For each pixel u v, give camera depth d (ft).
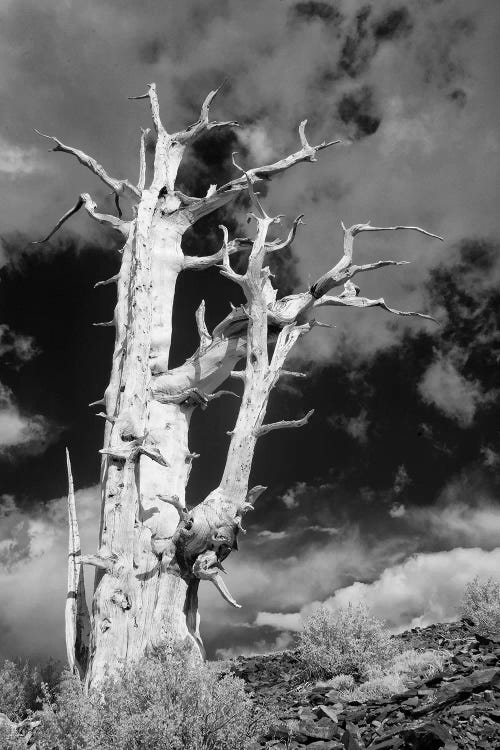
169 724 18.95
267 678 33.83
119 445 37.19
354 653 31.91
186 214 45.96
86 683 32.55
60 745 19.51
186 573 35.53
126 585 34.68
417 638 36.65
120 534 35.68
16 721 28.94
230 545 35.60
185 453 41.37
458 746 18.58
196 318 44.32
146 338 40.09
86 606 37.06
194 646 34.12
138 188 48.08
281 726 21.80
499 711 20.40
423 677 27.22
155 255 44.06
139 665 22.65
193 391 41.39
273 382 38.86
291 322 42.09
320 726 21.97
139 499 37.83
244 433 37.11
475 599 38.40
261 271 42.52
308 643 32.45
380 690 26.13
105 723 19.93
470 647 30.99
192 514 34.96
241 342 42.01
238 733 19.90
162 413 41.22
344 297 45.80
